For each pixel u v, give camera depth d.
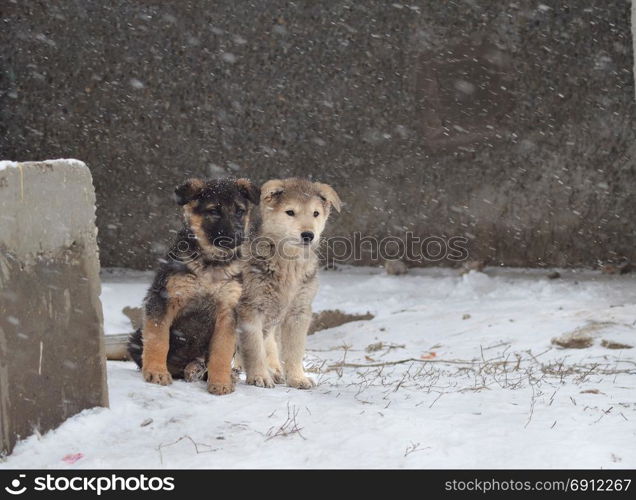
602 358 10.80
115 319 15.02
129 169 19.83
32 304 6.27
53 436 6.41
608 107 17.95
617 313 12.84
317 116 19.45
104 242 19.88
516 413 7.29
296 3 19.36
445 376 10.07
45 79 19.83
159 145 19.77
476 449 6.19
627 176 17.88
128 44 19.70
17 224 6.12
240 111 19.62
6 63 19.77
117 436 6.56
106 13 19.66
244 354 8.78
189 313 8.33
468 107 18.75
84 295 6.68
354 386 9.03
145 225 19.80
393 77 19.11
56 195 6.41
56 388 6.50
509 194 18.58
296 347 9.11
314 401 7.62
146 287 17.22
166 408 7.19
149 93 19.75
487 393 8.38
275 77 19.52
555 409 7.44
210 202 8.14
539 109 18.36
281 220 8.88
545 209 18.36
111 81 19.75
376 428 6.63
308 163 19.52
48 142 19.84
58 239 6.45
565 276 17.52
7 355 6.11
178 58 19.69
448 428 6.65
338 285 17.67
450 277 17.83
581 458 5.99
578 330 11.86
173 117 19.75
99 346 6.82
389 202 19.27
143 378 8.14
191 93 19.70
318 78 19.41
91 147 19.84
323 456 6.06
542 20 18.28
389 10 19.03
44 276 6.35
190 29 19.62
